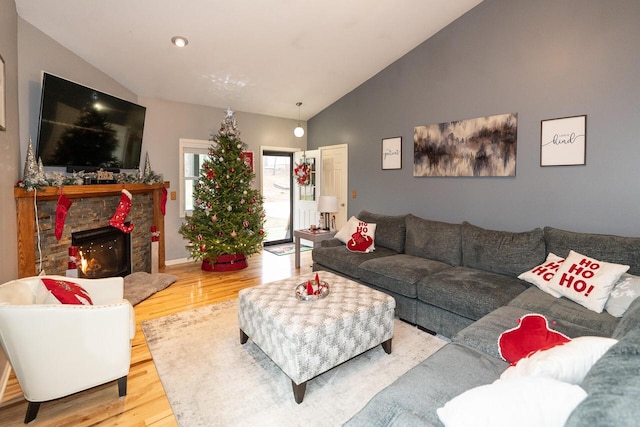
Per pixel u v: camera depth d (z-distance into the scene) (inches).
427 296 109.7
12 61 103.3
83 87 124.9
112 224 137.6
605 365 32.9
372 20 136.6
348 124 204.8
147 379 85.6
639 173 103.4
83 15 113.8
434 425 44.0
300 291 96.9
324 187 228.2
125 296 136.6
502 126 133.0
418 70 162.1
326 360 80.4
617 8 104.9
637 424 25.5
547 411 34.5
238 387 82.4
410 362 93.2
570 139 116.2
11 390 81.5
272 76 174.2
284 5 120.6
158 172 185.2
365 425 48.3
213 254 175.5
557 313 82.3
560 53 117.2
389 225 158.9
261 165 228.2
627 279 83.4
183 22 123.0
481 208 142.4
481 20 137.2
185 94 182.9
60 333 68.8
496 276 112.4
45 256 116.9
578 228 116.5
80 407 75.1
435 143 156.6
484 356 65.5
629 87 103.8
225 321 119.3
